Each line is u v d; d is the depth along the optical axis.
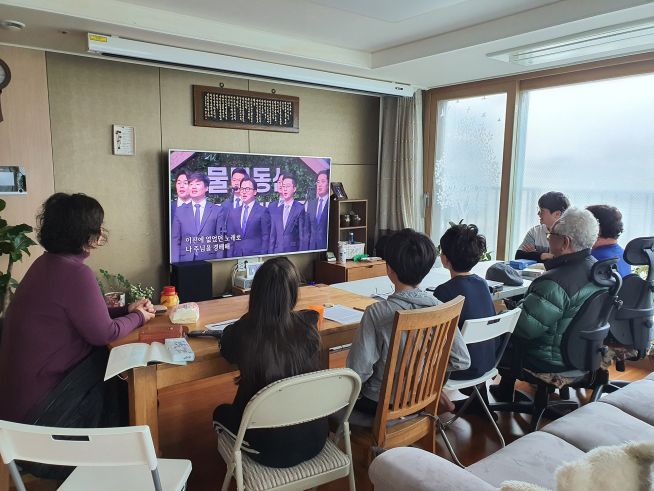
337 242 5.33
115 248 4.10
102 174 3.97
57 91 3.71
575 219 2.33
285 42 3.85
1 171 3.51
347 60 4.20
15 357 1.70
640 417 1.91
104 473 1.52
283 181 4.84
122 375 1.79
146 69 4.08
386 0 3.04
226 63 3.89
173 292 2.32
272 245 4.88
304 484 1.59
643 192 3.86
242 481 1.52
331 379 1.52
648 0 2.67
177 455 2.40
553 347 2.38
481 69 4.29
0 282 3.10
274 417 1.49
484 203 4.97
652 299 2.77
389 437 1.84
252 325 1.58
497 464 1.57
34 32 3.24
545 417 2.83
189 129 4.35
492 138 4.83
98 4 3.02
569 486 1.06
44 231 1.75
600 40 3.31
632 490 1.06
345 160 5.46
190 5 3.16
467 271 2.25
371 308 1.85
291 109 4.89
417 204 5.44
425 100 5.36
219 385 3.19
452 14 3.29
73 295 1.70
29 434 1.21
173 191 4.20
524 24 3.23
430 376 1.90
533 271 3.29
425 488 1.27
